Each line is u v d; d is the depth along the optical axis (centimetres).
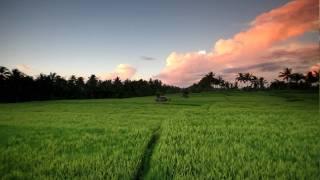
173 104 5725
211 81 16388
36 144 1509
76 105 5625
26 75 10606
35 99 10381
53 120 2789
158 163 1068
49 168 1035
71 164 1081
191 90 14338
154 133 1966
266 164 1065
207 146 1375
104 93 12731
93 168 1017
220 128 2042
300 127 2152
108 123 2509
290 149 1320
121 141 1564
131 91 14450
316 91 11575
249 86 15975
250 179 908
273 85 15412
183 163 1062
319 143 1481
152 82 17625
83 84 13825
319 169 993
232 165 1034
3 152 1312
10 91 9656
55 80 12744
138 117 3114
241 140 1550
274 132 1884
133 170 989
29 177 948
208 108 4472
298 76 13888
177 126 2164
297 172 959
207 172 966
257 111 3769
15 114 3550
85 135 1789
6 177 953
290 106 4928
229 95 10481
